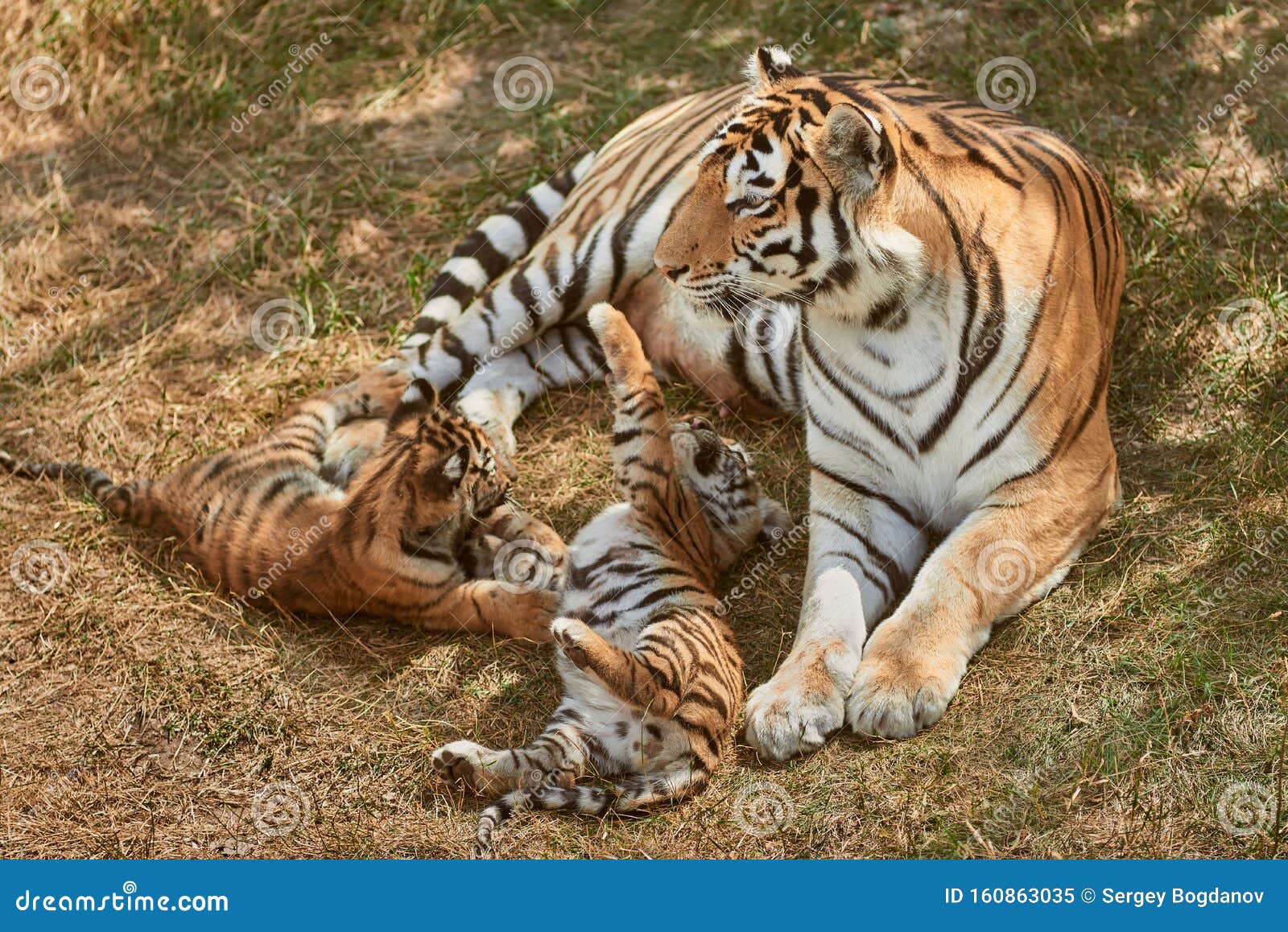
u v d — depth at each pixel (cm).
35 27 1404
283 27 1435
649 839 747
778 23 1422
